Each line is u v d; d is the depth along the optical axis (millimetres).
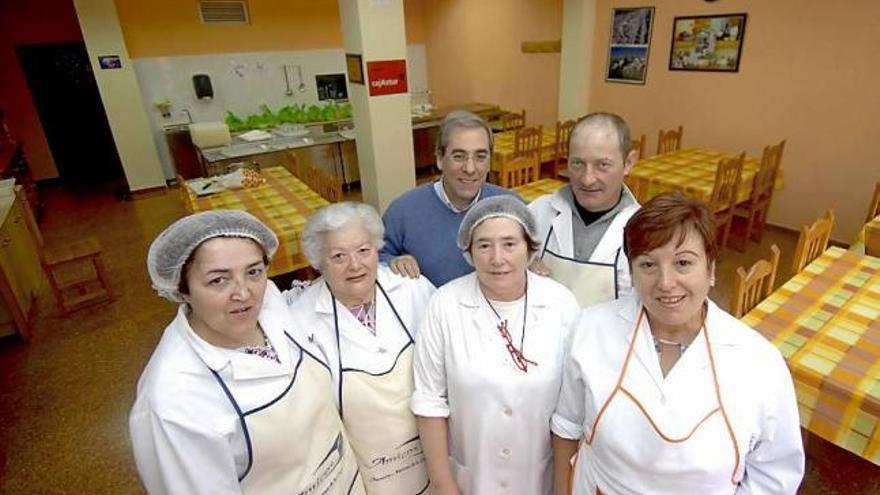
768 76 4012
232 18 6262
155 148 6074
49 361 2867
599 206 1430
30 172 5934
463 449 1291
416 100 7934
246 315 994
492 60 6789
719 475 945
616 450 1012
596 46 5301
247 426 999
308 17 6707
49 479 2094
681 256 903
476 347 1224
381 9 3842
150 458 982
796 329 1708
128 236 4754
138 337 3072
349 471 1232
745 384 942
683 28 4465
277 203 3367
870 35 3418
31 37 6059
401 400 1316
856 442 1420
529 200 3322
